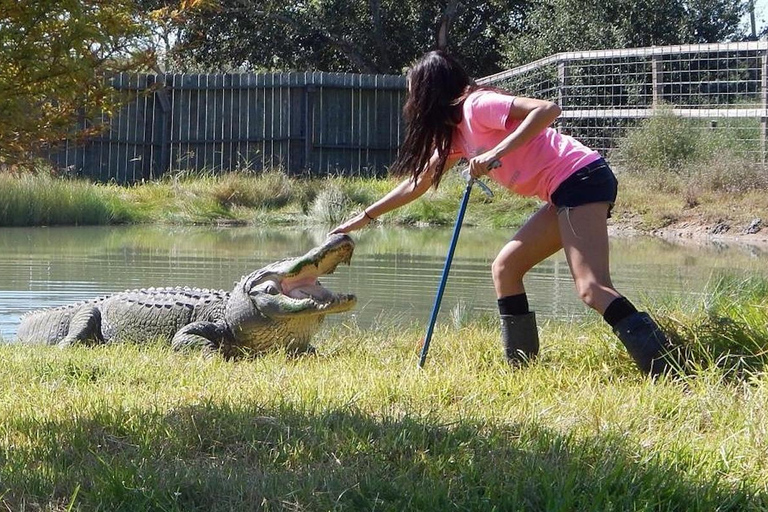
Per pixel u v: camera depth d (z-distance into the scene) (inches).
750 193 784.9
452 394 184.4
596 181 200.7
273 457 144.4
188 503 126.6
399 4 1422.2
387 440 147.9
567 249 201.9
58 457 144.6
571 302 388.2
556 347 230.1
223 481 131.9
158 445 150.3
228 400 177.9
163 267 496.7
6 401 183.5
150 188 938.1
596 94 1015.6
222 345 283.9
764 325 219.9
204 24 1348.4
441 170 224.7
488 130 204.4
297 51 1450.5
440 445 146.6
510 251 216.8
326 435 150.9
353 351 264.7
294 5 1418.6
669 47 879.1
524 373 202.2
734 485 132.5
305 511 124.6
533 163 203.5
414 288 427.2
